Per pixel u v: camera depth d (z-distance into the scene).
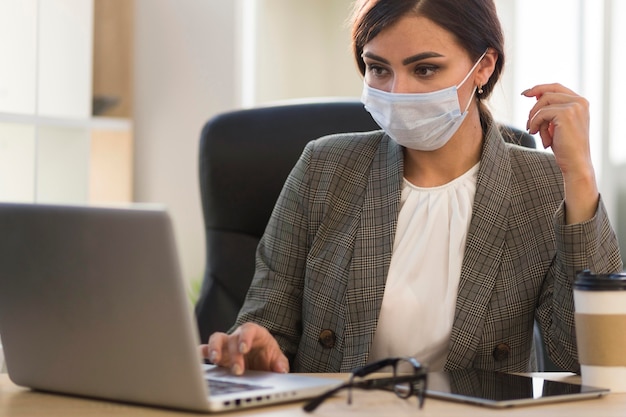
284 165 2.23
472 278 1.76
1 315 1.35
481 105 1.91
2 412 1.20
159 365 1.17
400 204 1.87
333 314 1.84
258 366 1.57
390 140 1.94
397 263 1.82
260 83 3.97
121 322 1.19
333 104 2.28
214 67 3.79
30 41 3.30
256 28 3.92
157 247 1.12
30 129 3.30
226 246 2.23
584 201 1.62
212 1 3.79
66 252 1.22
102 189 3.73
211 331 2.17
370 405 1.21
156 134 3.85
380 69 1.79
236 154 2.25
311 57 4.26
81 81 3.52
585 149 1.63
